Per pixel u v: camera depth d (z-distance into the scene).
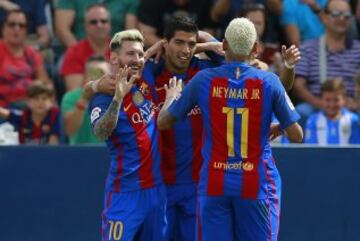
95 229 28.33
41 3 35.41
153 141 23.75
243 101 22.09
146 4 34.53
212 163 22.22
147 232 23.95
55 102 32.75
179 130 24.06
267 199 22.36
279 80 22.36
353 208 28.44
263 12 33.38
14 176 28.22
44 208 28.30
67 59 33.47
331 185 28.39
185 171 24.28
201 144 24.16
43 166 28.25
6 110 31.17
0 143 29.94
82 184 28.28
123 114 23.52
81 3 35.38
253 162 22.14
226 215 22.39
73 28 35.56
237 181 22.09
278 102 22.14
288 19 35.06
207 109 22.25
